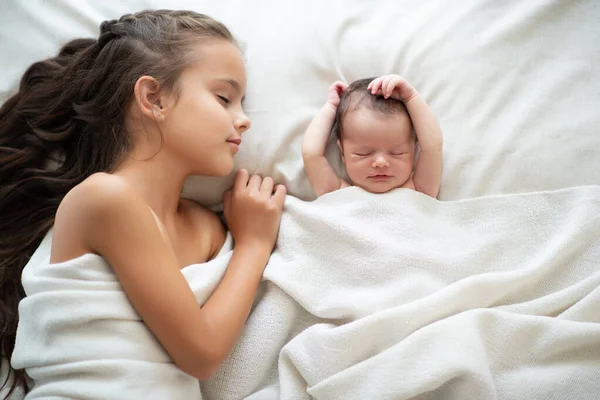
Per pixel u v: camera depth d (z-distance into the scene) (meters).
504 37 1.01
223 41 0.92
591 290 0.86
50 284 0.78
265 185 1.00
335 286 0.92
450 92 1.00
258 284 0.96
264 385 0.91
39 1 1.08
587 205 0.91
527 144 0.97
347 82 1.04
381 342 0.85
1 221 0.99
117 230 0.77
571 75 0.99
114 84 0.90
